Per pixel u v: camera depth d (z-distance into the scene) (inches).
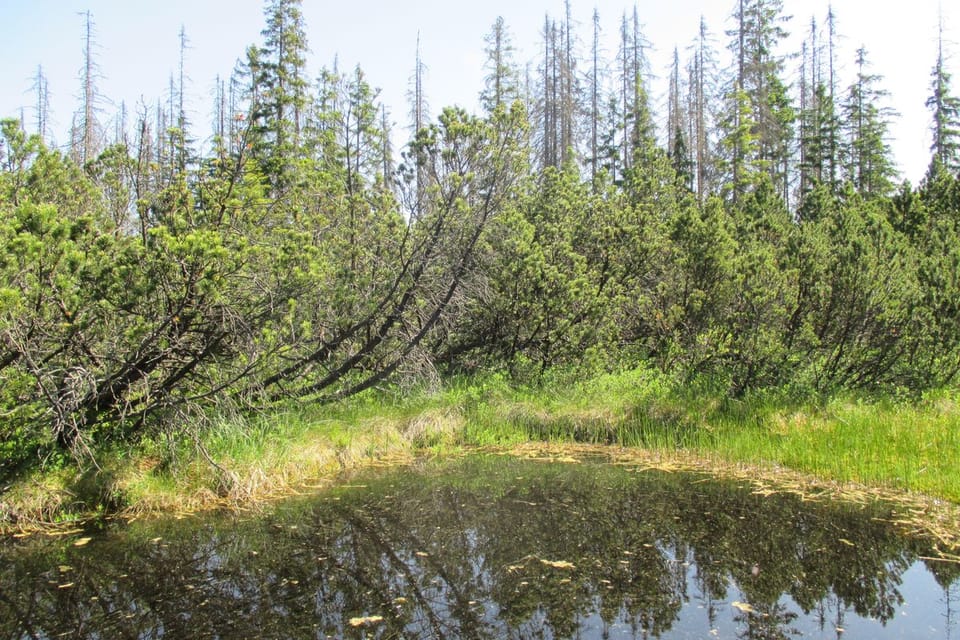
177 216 296.5
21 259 235.1
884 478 336.5
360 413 440.5
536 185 586.9
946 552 251.9
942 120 1232.2
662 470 376.5
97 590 224.8
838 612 207.2
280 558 254.1
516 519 297.9
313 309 367.9
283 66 767.1
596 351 489.4
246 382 335.9
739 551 257.0
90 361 286.2
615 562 249.1
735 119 1107.3
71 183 315.3
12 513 276.5
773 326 456.1
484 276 452.8
